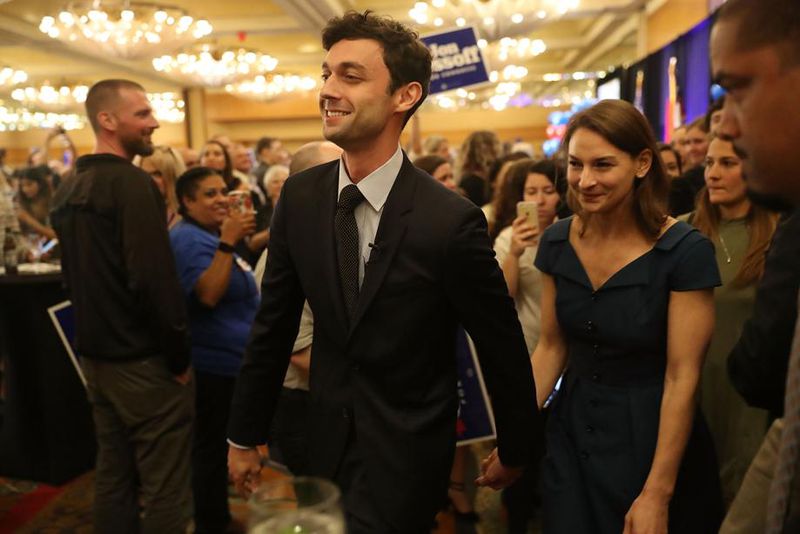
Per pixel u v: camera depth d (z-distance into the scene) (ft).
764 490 3.48
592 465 4.78
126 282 6.94
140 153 7.34
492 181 11.96
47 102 43.45
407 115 4.03
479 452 10.71
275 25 32.81
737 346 3.62
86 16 25.86
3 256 10.96
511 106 60.95
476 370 6.64
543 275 5.36
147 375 7.11
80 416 10.22
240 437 4.66
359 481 4.04
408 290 3.86
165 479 7.29
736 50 2.01
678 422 4.41
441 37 12.52
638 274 4.66
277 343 4.62
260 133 57.67
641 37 31.42
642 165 4.64
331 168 4.30
